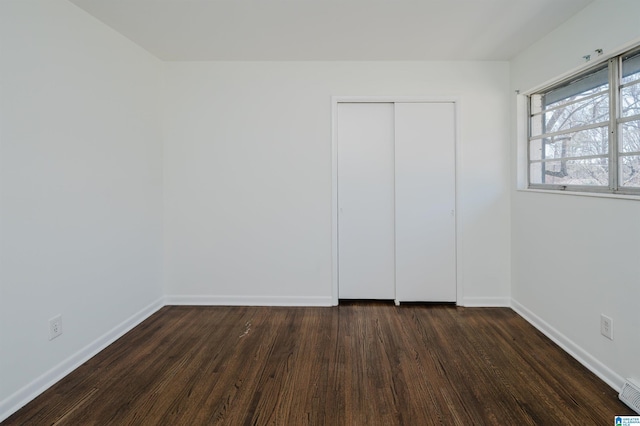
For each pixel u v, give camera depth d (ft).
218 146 10.66
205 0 7.04
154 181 10.30
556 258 8.18
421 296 10.80
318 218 10.71
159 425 5.46
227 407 5.88
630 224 6.04
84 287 7.50
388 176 10.85
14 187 5.90
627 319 6.09
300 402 6.00
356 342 8.25
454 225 10.66
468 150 10.46
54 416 5.68
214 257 10.83
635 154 6.33
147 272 9.96
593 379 6.63
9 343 5.80
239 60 10.45
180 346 8.11
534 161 9.68
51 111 6.63
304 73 10.51
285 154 10.63
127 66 8.94
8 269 5.80
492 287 10.61
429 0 7.00
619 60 6.70
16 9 5.90
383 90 10.49
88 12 7.51
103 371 7.03
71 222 7.14
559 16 7.61
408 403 5.95
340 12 7.52
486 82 10.38
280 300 10.84
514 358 7.44
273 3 7.15
